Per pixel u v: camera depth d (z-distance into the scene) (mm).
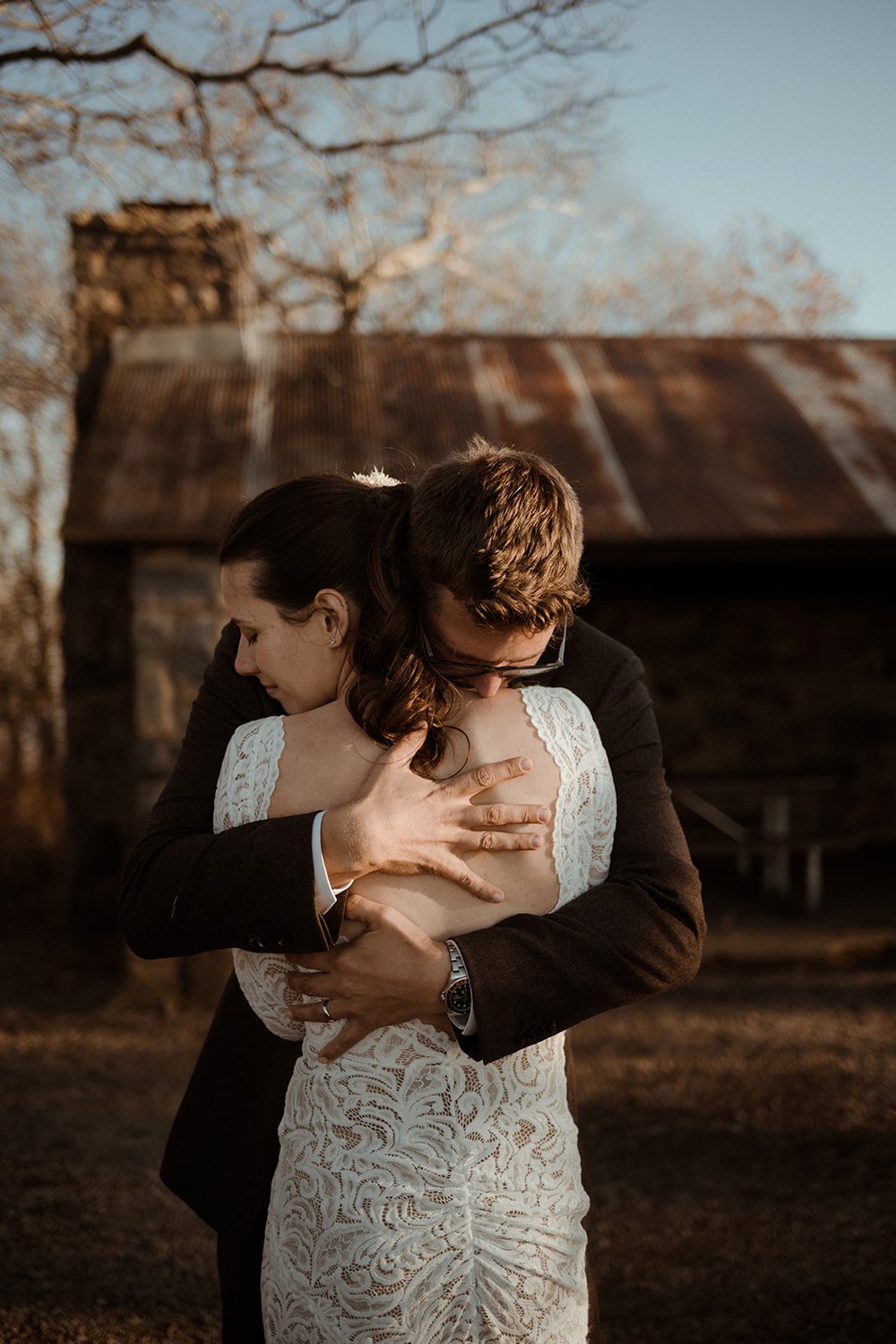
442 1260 1195
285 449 6508
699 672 8742
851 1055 4645
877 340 8531
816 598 8789
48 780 10852
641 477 6480
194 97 3607
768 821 7680
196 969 5832
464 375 7574
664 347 8297
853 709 8820
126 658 7242
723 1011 5590
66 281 7176
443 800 1253
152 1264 2932
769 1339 2512
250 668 1401
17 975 6539
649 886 1338
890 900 7762
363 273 7926
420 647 1295
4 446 12148
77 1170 3590
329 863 1207
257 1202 1399
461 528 1220
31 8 3199
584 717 1377
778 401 7465
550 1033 1248
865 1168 3436
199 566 5832
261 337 7824
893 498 6418
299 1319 1225
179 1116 1541
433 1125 1227
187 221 4527
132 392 7039
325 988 1239
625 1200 3367
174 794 1440
